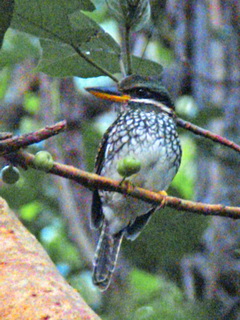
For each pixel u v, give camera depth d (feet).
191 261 37.55
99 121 44.80
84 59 25.38
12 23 23.18
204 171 40.83
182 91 42.73
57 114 43.09
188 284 36.60
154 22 26.78
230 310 36.45
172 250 35.12
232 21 42.80
